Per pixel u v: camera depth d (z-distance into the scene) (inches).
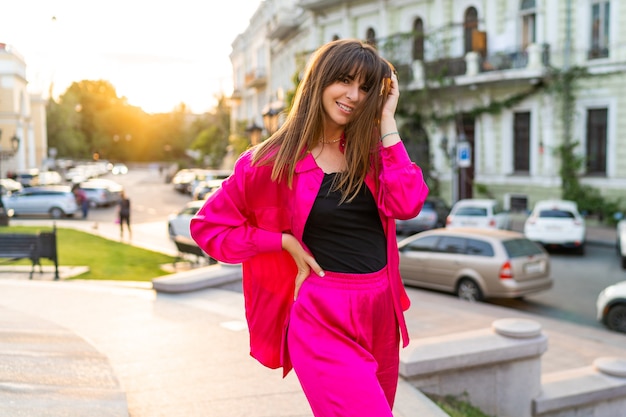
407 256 531.5
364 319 95.7
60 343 194.4
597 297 528.7
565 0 997.2
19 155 2583.7
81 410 142.6
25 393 145.2
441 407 191.2
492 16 1102.4
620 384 239.1
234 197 98.5
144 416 160.7
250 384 185.8
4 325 209.0
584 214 989.8
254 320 104.1
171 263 621.3
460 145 972.6
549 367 319.3
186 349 222.7
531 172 1066.7
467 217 803.4
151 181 3014.3
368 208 96.8
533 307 492.1
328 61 94.7
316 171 95.7
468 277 491.8
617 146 973.8
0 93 2529.5
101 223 1214.3
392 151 95.4
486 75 1061.8
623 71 954.1
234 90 2480.3
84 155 4616.1
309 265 96.7
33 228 946.7
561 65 1007.0
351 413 87.7
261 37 2129.7
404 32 1214.3
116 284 413.7
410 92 1170.6
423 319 394.9
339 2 1337.4
